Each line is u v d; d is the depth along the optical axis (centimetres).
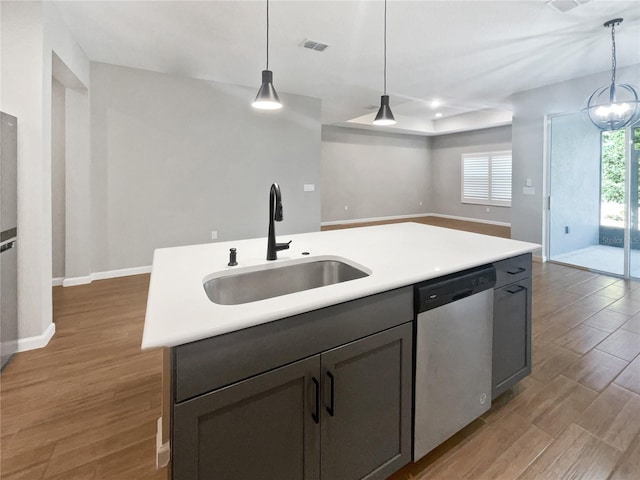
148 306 108
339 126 880
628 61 395
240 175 496
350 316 120
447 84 484
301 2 271
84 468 148
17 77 242
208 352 93
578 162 501
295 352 108
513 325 185
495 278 169
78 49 350
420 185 1044
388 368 133
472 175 936
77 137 392
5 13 238
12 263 236
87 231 403
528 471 148
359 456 127
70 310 324
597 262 484
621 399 196
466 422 163
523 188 524
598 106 305
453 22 303
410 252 181
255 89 497
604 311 322
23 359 238
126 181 424
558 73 439
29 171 246
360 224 897
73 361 236
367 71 432
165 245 452
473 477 145
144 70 423
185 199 460
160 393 202
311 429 114
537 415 183
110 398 197
